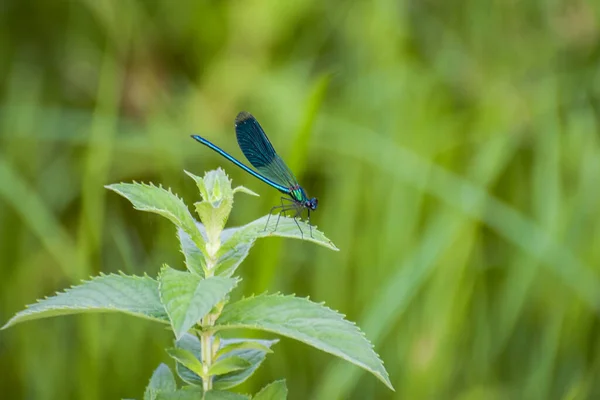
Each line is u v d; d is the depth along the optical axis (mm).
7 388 5957
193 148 7113
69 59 8234
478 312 6262
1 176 6375
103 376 5668
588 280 6109
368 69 7828
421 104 7586
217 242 2693
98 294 2518
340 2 8055
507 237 6266
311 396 5562
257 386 5613
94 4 7816
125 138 6988
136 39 7785
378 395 5781
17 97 7637
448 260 6109
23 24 8391
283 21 7773
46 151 7469
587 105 7691
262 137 3891
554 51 8195
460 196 6305
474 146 7367
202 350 2660
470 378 6004
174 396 2600
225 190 2738
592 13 8164
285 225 2740
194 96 7469
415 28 8461
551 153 6977
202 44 7824
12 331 6172
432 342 5848
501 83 7930
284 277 6375
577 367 6051
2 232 6680
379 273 6203
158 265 6344
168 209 2635
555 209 6668
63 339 6059
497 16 8375
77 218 7180
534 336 6324
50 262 6555
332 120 7055
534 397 5871
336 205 6672
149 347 5793
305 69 7723
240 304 2617
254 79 7434
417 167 6551
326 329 2439
